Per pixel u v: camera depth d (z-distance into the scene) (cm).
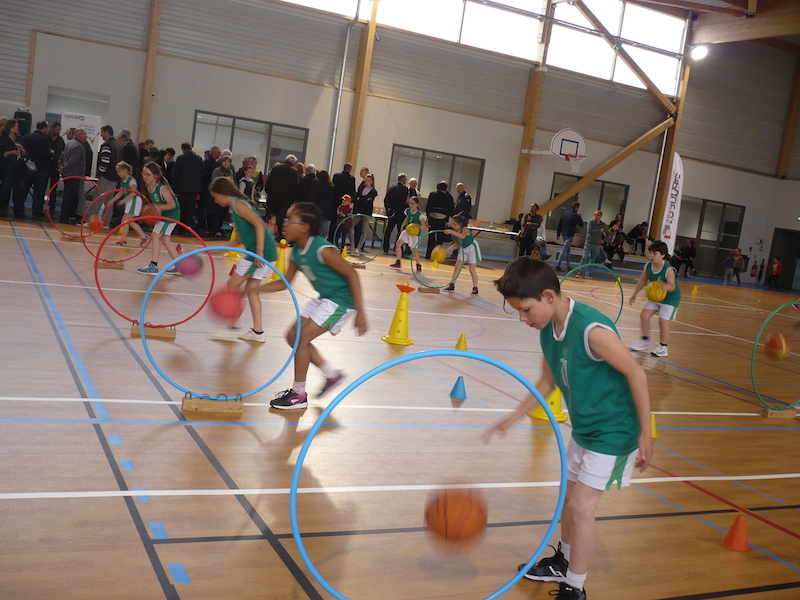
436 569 247
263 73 1486
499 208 1797
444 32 1645
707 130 2047
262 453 331
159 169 758
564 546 253
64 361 428
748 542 306
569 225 1577
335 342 589
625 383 219
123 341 493
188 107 1437
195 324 577
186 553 232
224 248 390
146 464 299
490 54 1694
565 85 1795
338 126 1579
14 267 706
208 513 263
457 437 396
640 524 311
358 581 231
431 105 1664
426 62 1641
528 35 1734
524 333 757
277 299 754
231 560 232
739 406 575
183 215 1175
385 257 1373
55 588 202
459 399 474
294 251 388
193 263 565
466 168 1742
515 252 1827
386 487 312
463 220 996
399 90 1628
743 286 2058
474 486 329
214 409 378
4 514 241
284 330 605
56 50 1327
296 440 354
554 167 1831
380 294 891
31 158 1116
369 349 582
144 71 1394
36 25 1309
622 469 224
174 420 358
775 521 335
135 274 768
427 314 797
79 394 375
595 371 215
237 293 412
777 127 2180
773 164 2206
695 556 286
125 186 928
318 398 427
